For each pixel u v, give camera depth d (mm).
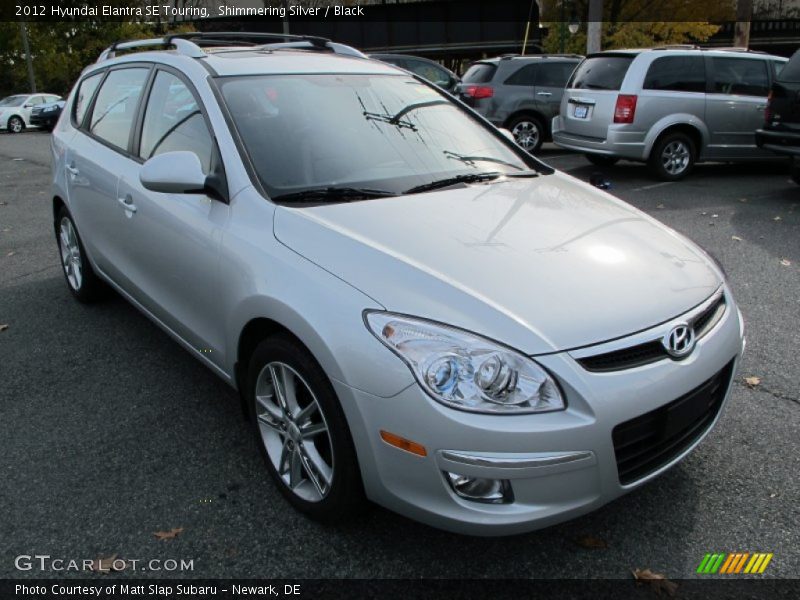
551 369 2104
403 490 2201
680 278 2584
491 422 2049
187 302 3207
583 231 2779
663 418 2287
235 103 3188
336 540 2562
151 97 3723
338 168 3100
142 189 3492
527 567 2436
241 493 2834
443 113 3785
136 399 3600
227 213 2898
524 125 12812
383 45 31906
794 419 3340
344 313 2277
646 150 9523
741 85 9680
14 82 36875
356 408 2221
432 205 2883
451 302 2211
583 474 2137
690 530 2605
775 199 8383
